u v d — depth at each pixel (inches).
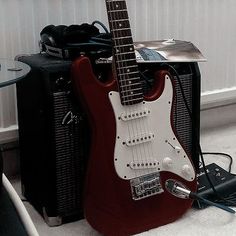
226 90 88.1
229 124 95.3
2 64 51.3
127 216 56.2
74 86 52.8
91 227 57.7
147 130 55.9
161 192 57.6
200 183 64.9
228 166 76.3
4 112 67.4
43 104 55.2
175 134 58.1
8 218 40.3
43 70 54.4
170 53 60.4
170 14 78.4
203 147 84.1
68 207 59.8
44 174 58.4
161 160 57.2
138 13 75.0
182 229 58.6
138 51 59.2
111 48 56.8
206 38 83.7
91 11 70.9
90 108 52.6
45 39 60.6
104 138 53.7
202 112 91.0
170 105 57.4
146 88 60.2
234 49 87.5
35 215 62.8
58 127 56.2
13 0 64.5
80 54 55.6
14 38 65.9
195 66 64.3
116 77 54.0
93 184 54.1
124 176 55.1
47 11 67.5
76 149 58.1
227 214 62.2
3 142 69.1
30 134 61.6
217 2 82.9
